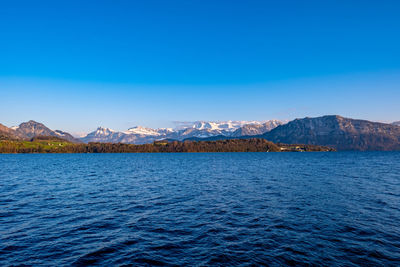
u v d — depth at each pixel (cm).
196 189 4291
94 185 4856
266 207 2906
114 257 1630
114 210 2836
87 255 1658
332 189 4103
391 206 2906
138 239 1944
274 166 9719
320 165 10094
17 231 2125
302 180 5288
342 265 1493
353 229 2116
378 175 6156
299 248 1738
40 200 3397
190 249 1750
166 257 1628
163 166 10506
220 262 1547
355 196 3506
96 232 2105
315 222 2314
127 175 6800
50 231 2128
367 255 1622
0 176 6538
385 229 2111
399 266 1479
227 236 1991
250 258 1596
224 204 3095
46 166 10731
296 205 2986
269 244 1816
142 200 3388
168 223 2341
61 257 1628
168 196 3666
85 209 2884
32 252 1702
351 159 15825
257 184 4772
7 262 1548
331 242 1841
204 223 2333
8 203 3206
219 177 6094
